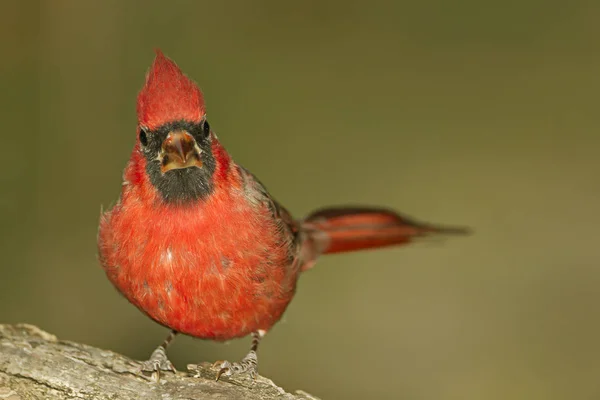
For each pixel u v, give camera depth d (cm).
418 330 1220
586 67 1822
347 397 1113
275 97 1734
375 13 1944
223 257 677
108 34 1576
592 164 1570
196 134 664
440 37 1920
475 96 1761
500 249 1365
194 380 710
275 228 716
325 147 1628
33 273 1279
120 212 693
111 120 1522
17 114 1500
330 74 1811
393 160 1598
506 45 1905
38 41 1550
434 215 1446
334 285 1308
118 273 703
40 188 1409
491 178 1534
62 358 712
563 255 1343
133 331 1190
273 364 1154
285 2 1897
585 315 1224
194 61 1747
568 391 1098
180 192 662
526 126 1681
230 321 713
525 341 1186
